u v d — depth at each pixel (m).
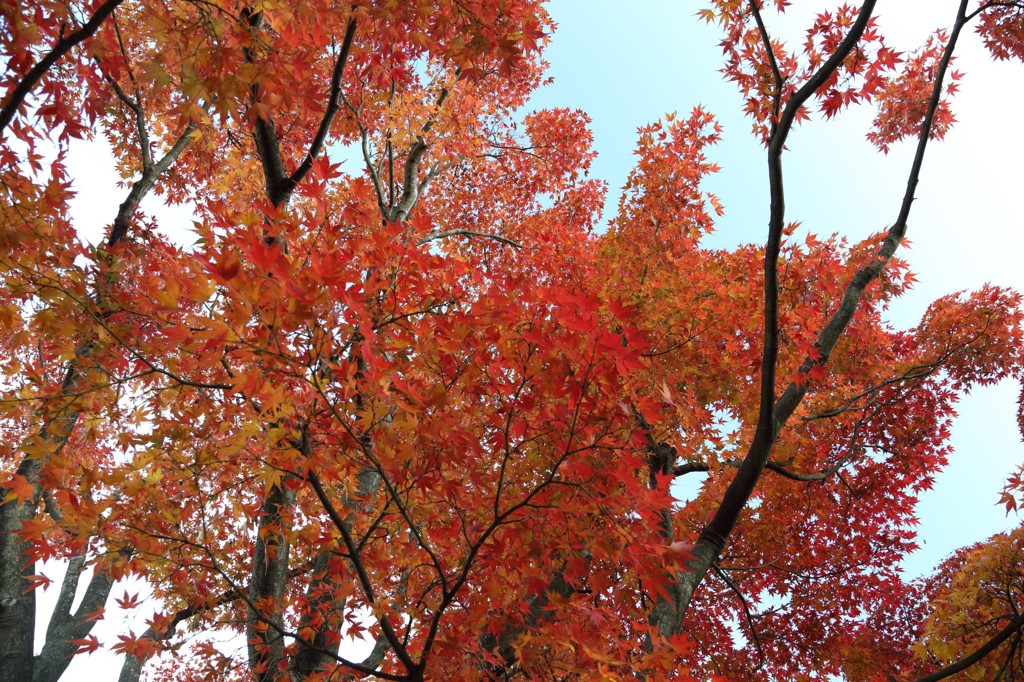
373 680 3.43
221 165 7.10
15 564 5.10
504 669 3.21
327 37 3.40
